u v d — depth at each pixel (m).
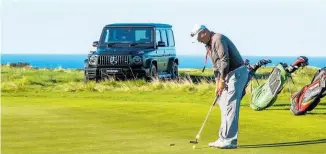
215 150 11.73
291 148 12.05
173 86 27.38
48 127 14.00
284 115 17.08
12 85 27.69
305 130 14.34
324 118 16.62
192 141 12.38
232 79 12.81
